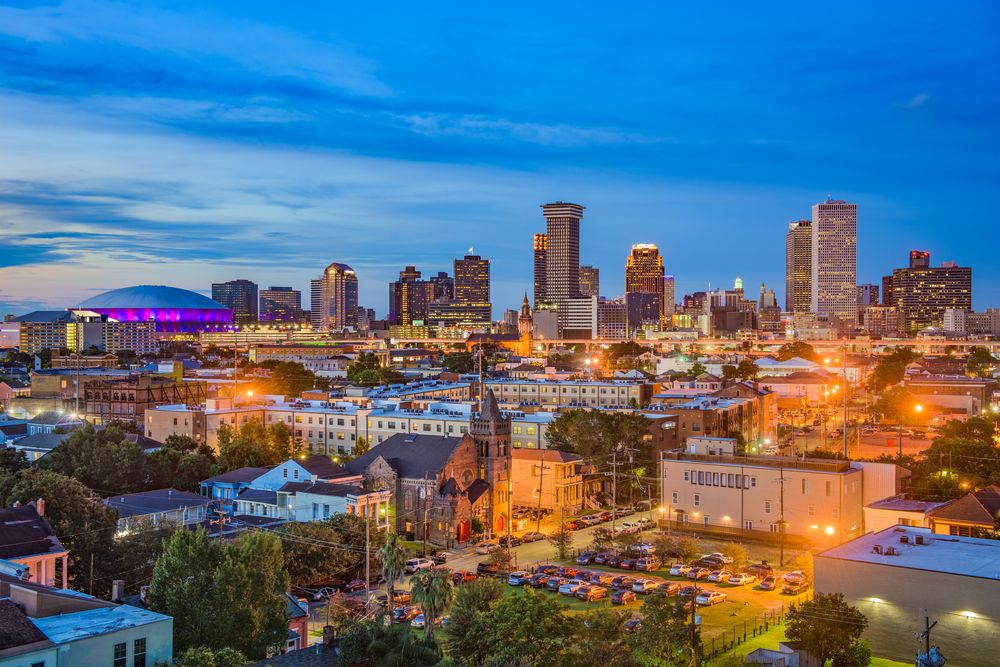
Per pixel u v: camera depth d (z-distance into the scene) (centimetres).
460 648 8788
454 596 9762
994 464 17688
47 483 11894
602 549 14725
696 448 17562
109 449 16800
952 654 9600
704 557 13938
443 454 16112
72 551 11219
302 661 7656
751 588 12688
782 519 14288
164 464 16988
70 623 7188
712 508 16200
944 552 10719
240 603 8662
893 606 9975
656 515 18150
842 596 9588
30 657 6512
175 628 8419
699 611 11438
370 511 14988
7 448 18325
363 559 13125
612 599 11869
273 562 9319
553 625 8675
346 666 7425
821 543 15100
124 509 14012
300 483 15625
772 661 8800
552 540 15375
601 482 19750
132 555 11544
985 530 12725
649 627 8750
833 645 8906
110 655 6950
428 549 15075
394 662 7406
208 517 14488
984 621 9456
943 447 18200
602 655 8488
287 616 9681
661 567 13962
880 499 15512
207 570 8900
